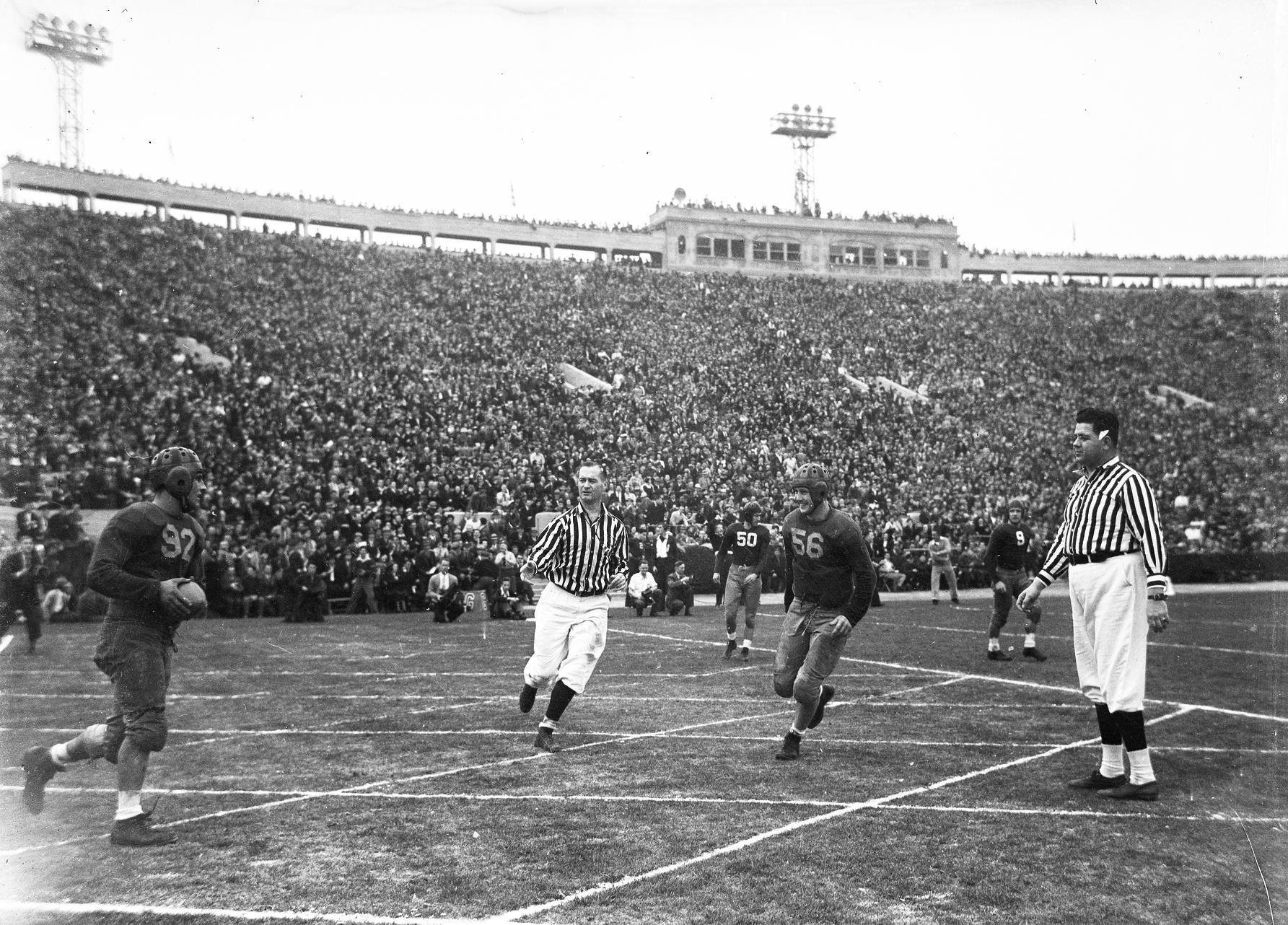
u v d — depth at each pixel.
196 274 34.88
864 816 4.96
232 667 10.88
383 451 27.16
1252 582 26.39
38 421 23.89
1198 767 6.05
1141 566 5.54
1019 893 3.92
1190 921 3.65
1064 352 45.09
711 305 43.31
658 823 4.85
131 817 4.59
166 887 4.01
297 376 31.61
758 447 33.19
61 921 3.66
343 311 36.53
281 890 3.97
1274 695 8.79
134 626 4.75
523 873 4.14
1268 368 35.47
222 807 5.18
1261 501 31.44
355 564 19.72
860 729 7.18
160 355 30.39
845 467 33.12
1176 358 44.25
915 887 3.98
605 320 40.69
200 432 25.67
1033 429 39.56
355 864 4.26
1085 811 5.07
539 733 6.59
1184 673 10.09
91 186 36.34
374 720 7.64
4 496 20.14
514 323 38.88
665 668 10.70
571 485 28.09
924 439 37.06
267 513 22.44
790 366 40.84
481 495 26.09
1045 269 52.72
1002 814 5.01
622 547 6.99
